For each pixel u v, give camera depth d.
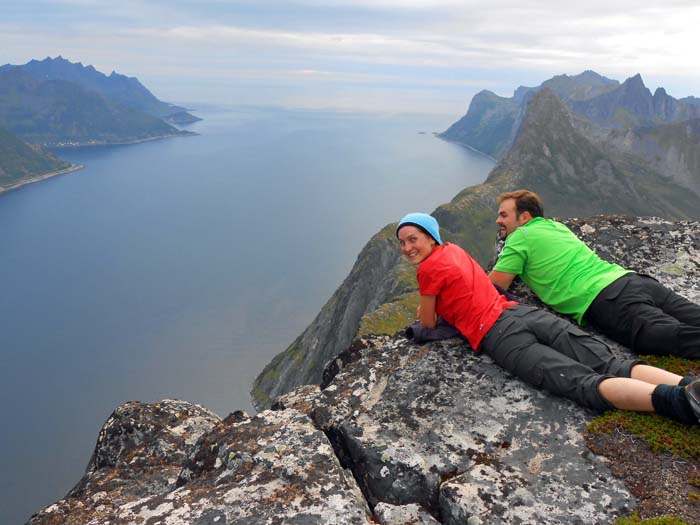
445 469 1.84
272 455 1.89
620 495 1.63
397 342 2.67
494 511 1.61
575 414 2.01
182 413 3.11
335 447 2.11
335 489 1.72
